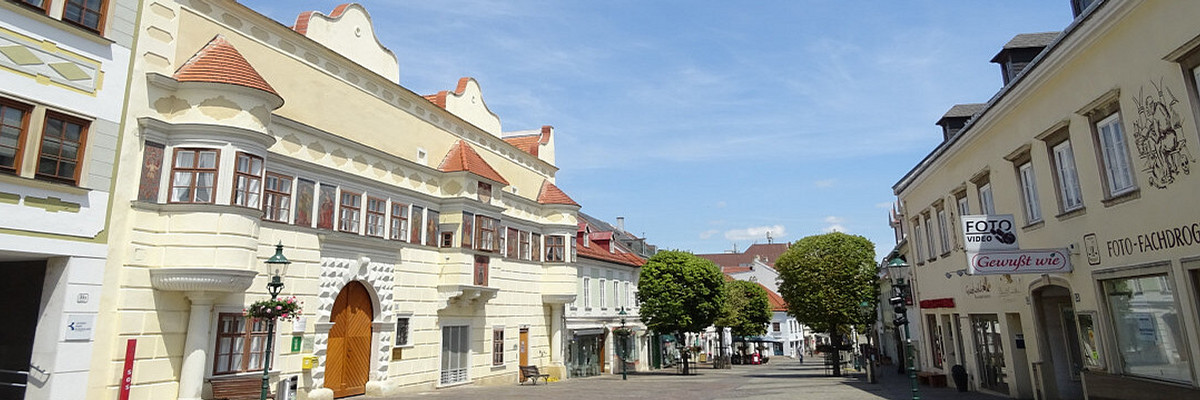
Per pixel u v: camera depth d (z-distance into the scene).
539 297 31.45
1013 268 13.59
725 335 75.25
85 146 12.62
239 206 14.39
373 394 20.14
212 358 14.88
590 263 39.34
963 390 21.55
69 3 12.56
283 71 17.77
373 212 20.70
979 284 19.52
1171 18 10.25
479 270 24.72
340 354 19.34
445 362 24.00
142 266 13.59
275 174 17.12
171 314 14.17
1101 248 12.72
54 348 11.93
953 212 21.31
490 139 28.33
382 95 21.62
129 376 13.05
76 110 12.46
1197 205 9.95
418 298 22.56
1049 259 13.62
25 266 13.05
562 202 32.81
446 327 24.16
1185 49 9.92
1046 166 14.80
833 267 37.03
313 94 18.72
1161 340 11.20
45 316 12.12
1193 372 10.33
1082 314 13.57
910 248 27.55
